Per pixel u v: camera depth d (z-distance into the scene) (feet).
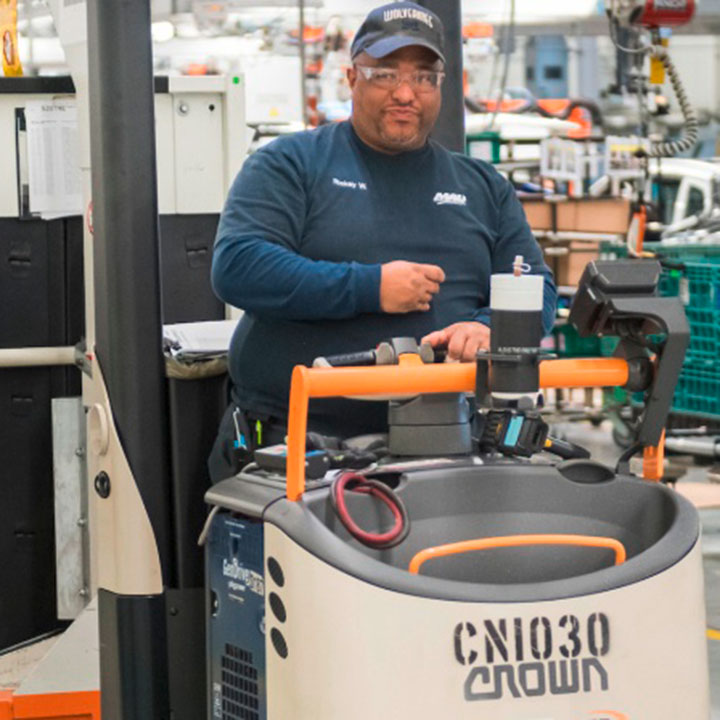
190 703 11.22
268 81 36.86
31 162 15.10
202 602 11.17
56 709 11.80
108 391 11.02
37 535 15.58
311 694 8.37
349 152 11.03
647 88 30.25
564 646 8.34
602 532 9.53
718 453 23.76
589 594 8.38
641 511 9.51
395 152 11.08
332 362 9.46
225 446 10.94
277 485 9.09
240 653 9.36
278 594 8.63
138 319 10.95
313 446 9.56
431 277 10.41
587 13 39.24
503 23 39.55
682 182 31.99
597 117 40.16
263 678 9.09
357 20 37.58
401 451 9.84
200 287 14.97
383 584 8.20
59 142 15.10
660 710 8.57
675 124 45.14
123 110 10.84
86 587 15.53
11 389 15.43
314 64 37.19
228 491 9.36
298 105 36.86
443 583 8.28
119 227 10.90
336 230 10.89
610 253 29.27
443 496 9.45
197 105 14.82
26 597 15.61
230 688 9.52
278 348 10.82
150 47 10.91
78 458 15.40
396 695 8.18
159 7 38.47
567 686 8.34
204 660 11.20
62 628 15.66
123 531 11.02
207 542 9.72
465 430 9.96
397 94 10.68
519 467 9.59
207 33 38.63
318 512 8.84
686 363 24.14
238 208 10.80
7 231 15.19
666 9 27.81
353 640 8.21
